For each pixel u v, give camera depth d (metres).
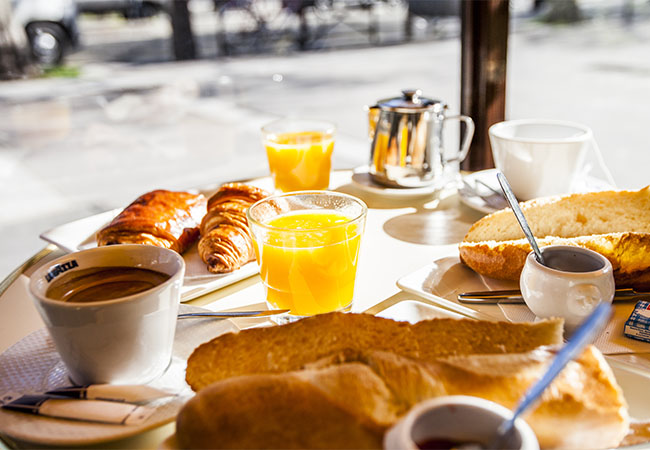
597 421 0.51
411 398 0.52
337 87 5.29
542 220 0.94
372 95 4.90
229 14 11.73
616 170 2.88
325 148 1.28
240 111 4.72
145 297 0.61
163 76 6.14
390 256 1.00
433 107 1.24
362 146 3.61
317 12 8.41
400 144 1.23
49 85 5.92
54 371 0.68
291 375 0.56
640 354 0.69
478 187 1.24
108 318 0.60
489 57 1.72
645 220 0.92
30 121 4.68
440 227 1.12
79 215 3.00
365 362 0.58
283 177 1.29
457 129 3.53
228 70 6.37
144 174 3.51
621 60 5.32
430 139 1.25
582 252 0.75
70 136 4.27
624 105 3.99
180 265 0.67
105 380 0.65
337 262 0.80
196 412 0.53
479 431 0.40
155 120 4.58
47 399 0.61
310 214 0.90
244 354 0.63
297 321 0.67
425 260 0.98
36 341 0.74
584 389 0.53
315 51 7.40
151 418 0.58
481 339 0.60
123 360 0.64
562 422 0.51
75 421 0.58
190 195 1.16
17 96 5.50
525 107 4.11
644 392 0.62
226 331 0.73
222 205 1.03
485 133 1.82
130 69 6.70
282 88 5.40
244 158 3.69
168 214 1.04
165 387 0.64
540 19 8.00
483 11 1.67
